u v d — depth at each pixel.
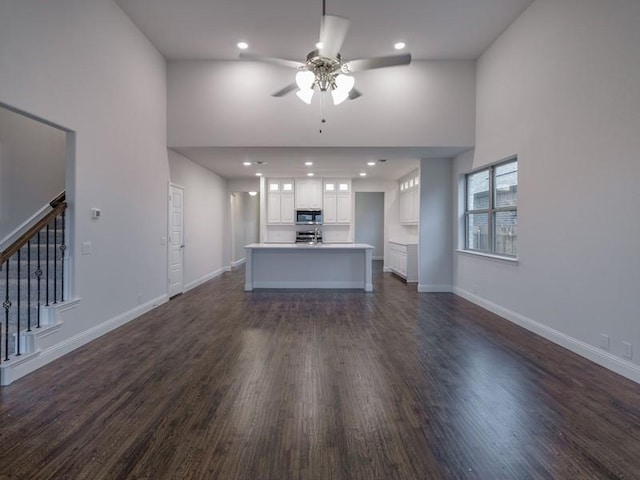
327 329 4.38
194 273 7.26
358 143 5.73
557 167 3.80
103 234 4.11
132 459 1.93
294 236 9.80
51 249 4.17
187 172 6.78
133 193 4.77
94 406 2.49
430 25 4.73
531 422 2.31
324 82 3.39
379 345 3.79
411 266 7.91
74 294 3.64
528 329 4.34
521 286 4.49
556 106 3.81
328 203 9.56
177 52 5.46
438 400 2.60
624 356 2.98
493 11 4.41
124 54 4.50
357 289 7.14
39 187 4.54
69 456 1.95
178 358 3.40
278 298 6.23
